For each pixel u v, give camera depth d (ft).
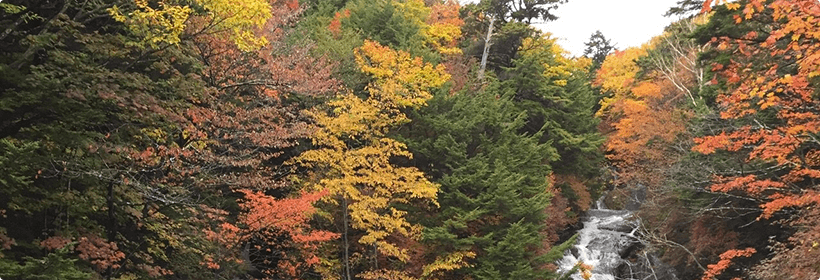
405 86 68.44
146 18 33.81
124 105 30.55
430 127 71.15
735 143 44.80
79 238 34.30
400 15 87.10
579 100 106.73
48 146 31.30
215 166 45.01
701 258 72.13
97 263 36.68
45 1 36.37
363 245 63.31
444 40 105.50
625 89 124.98
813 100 41.75
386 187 60.64
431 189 59.52
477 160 67.92
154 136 38.34
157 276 41.68
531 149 75.25
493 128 76.43
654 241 80.23
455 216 62.13
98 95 29.53
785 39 40.86
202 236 44.01
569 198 99.25
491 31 103.86
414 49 79.56
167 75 44.06
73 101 29.48
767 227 67.00
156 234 43.50
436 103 72.69
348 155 58.03
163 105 35.12
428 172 71.26
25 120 30.86
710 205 66.54
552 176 88.07
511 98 96.89
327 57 68.33
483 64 100.99
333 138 57.41
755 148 42.47
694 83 102.01
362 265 65.26
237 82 51.37
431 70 73.26
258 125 49.16
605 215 111.55
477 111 74.64
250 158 47.29
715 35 47.57
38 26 32.65
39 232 36.76
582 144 101.40
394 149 66.03
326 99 62.64
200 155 42.57
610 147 101.86
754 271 56.34
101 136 32.40
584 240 95.40
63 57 29.76
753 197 58.49
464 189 67.21
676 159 74.08
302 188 56.85
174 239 41.65
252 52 50.80
